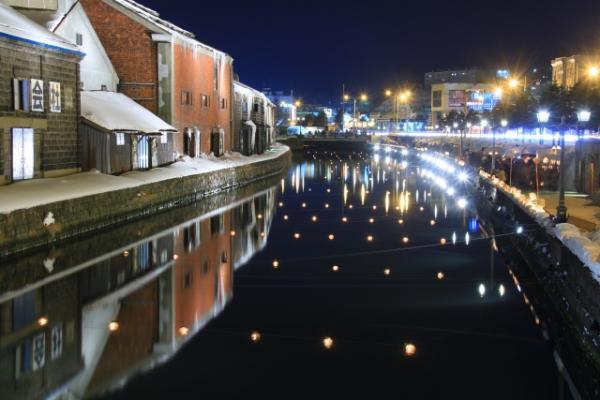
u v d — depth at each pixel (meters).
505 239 26.25
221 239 25.23
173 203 33.19
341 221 31.08
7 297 16.36
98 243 23.25
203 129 48.56
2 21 25.41
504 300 17.03
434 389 11.27
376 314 15.63
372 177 58.16
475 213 34.34
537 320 15.30
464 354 12.99
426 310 16.00
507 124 71.00
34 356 12.38
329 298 17.03
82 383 11.14
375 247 24.34
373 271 20.27
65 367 11.84
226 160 50.28
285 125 169.25
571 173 35.88
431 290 17.94
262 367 12.09
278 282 18.62
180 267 20.12
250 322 14.81
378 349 13.20
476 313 15.80
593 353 12.74
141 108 39.56
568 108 53.97
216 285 18.11
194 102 46.22
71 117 29.39
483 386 11.45
